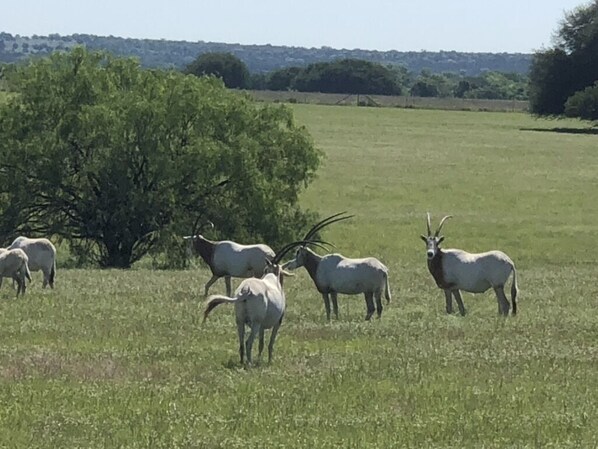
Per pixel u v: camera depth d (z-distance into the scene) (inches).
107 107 2970.0
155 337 1444.4
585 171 5674.2
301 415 1035.9
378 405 1083.9
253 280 1268.5
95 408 1045.2
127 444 927.7
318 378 1205.7
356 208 4212.6
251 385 1157.1
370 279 1648.6
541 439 974.4
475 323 1631.4
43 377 1177.4
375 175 5324.8
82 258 3065.9
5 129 3021.7
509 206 4318.4
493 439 970.1
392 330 1546.5
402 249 3223.4
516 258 3083.2
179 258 2979.8
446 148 6909.5
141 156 3006.9
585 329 1594.5
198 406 1063.6
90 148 3026.6
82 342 1396.4
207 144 2967.5
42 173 2977.4
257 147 3068.4
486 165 5895.7
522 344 1455.5
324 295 1672.0
